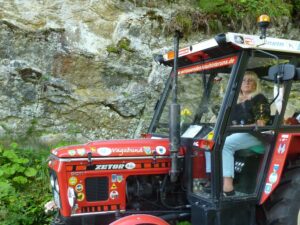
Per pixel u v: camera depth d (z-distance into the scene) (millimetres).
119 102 7348
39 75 6988
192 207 4121
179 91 4613
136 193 4160
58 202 4059
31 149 6691
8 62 6867
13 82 6852
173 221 4281
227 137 4031
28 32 7027
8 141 6699
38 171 6289
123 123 7367
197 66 4434
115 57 7430
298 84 4227
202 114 4262
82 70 7238
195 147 4062
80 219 3988
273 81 3834
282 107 4117
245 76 3980
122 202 4090
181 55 4445
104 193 4047
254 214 4066
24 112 6883
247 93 4023
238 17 8305
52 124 7016
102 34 7484
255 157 4176
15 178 6012
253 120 4055
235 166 4129
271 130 4113
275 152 4105
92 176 4008
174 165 3924
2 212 5238
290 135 4039
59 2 7355
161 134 4727
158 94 7590
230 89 3902
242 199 4004
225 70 4074
